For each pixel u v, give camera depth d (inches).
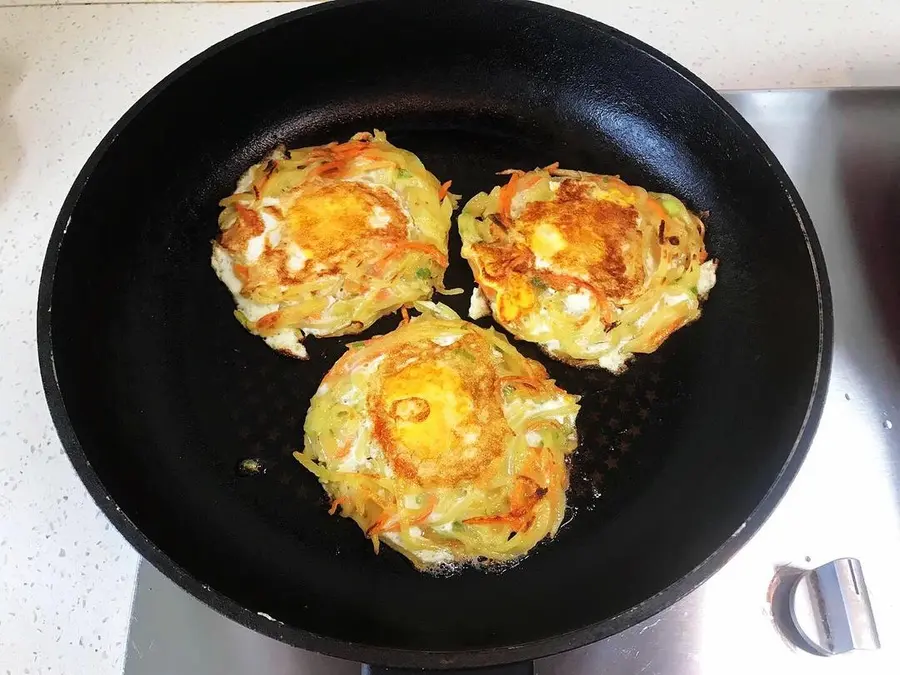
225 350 11.3
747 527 8.8
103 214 10.9
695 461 10.8
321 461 10.6
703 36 14.4
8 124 13.3
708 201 12.4
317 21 11.6
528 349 11.6
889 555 10.2
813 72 14.1
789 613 9.6
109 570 9.9
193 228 12.0
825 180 12.9
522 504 10.4
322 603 9.7
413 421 10.5
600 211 12.1
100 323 10.8
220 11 14.5
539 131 13.1
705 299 11.8
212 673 9.4
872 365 11.4
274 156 12.7
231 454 10.7
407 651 8.0
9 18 14.3
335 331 11.5
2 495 10.3
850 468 10.7
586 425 11.0
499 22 12.1
